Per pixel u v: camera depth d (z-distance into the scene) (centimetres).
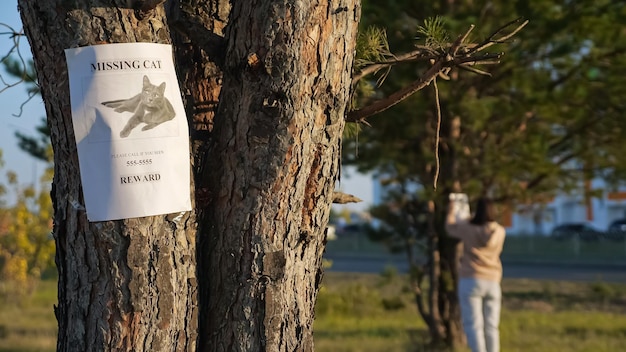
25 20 261
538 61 832
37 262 1560
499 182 916
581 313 1347
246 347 267
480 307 690
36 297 1659
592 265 2666
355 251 3559
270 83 261
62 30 254
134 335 253
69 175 257
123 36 257
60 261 262
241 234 266
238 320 267
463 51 322
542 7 762
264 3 262
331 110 272
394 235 1017
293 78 261
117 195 253
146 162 256
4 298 1540
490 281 687
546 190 943
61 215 259
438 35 330
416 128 843
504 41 305
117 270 252
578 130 884
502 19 769
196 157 286
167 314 257
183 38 297
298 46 261
